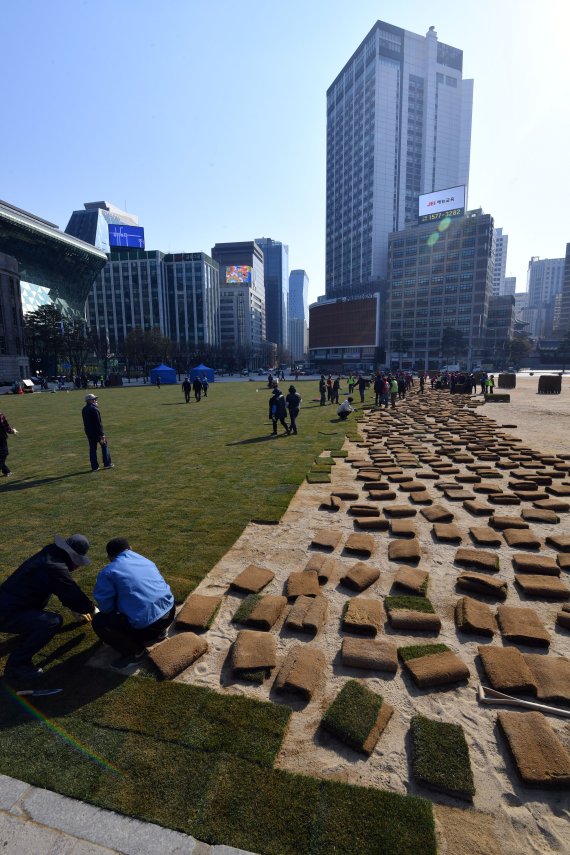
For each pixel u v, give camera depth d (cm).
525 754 256
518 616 396
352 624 386
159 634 362
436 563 516
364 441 1323
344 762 259
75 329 7438
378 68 12862
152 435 1515
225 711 295
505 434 1395
